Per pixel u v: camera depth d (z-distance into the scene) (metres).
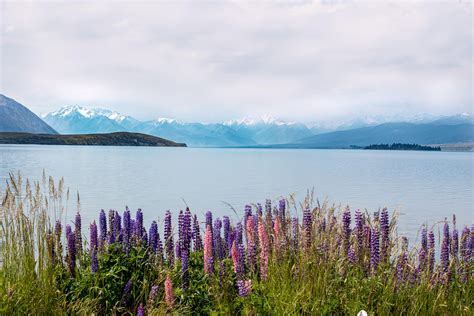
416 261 9.70
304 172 95.38
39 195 9.65
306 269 8.45
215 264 9.80
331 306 7.93
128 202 40.28
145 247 10.30
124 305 9.12
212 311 8.23
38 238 9.16
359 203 42.84
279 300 7.84
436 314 8.34
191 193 49.38
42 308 8.20
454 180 76.69
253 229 9.95
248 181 68.31
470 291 9.34
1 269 8.89
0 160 108.56
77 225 10.55
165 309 8.10
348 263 9.00
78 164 103.00
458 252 10.44
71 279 9.48
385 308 8.08
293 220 10.02
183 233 9.63
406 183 68.94
